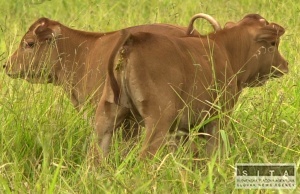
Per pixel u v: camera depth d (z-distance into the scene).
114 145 26.64
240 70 29.23
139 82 25.30
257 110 29.59
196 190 24.16
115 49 25.39
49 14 48.12
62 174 25.86
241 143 27.56
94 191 24.11
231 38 29.30
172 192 24.12
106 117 26.28
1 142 27.08
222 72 27.89
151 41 25.62
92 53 30.38
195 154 27.47
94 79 29.59
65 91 30.50
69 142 26.66
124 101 25.81
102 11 45.97
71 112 29.50
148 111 25.42
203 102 26.88
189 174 25.00
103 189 23.67
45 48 30.83
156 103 25.41
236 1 48.12
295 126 28.81
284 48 39.03
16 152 27.12
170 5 46.66
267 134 28.41
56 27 30.91
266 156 26.38
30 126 28.03
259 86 31.12
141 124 26.52
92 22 44.56
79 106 30.34
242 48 29.48
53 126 27.67
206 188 24.33
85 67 30.53
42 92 29.50
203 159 25.70
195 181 24.56
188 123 26.53
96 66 29.72
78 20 45.00
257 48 29.83
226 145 25.81
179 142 27.36
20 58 30.80
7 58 33.66
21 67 30.75
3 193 24.30
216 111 27.42
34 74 30.83
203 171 25.38
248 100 30.34
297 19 44.03
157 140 25.38
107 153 26.48
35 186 24.25
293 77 33.81
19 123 27.97
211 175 23.72
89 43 30.88
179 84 25.81
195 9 46.72
